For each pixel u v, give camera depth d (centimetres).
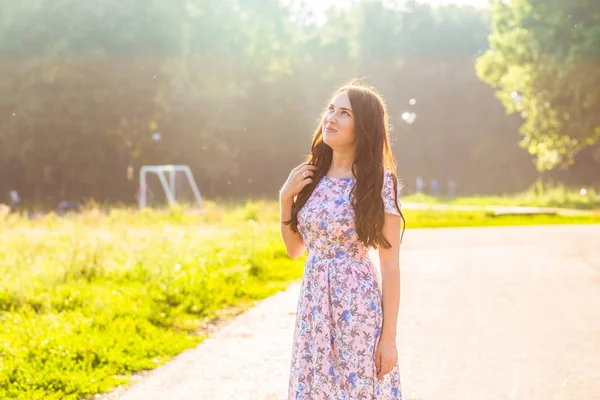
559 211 3097
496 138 6888
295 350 344
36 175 4662
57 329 742
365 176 331
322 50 6562
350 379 329
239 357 691
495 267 1328
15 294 930
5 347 673
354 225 331
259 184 6128
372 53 7025
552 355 675
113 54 4431
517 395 555
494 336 758
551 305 933
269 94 5853
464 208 3044
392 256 334
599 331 774
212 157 5356
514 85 3878
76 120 4422
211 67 5284
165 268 1033
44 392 571
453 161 7194
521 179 6838
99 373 624
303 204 346
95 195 4809
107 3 4400
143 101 4547
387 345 329
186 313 917
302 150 6131
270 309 955
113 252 1291
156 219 2270
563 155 4306
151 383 607
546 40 3512
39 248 1385
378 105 341
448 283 1138
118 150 4669
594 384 581
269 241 1554
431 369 633
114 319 828
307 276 341
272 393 573
